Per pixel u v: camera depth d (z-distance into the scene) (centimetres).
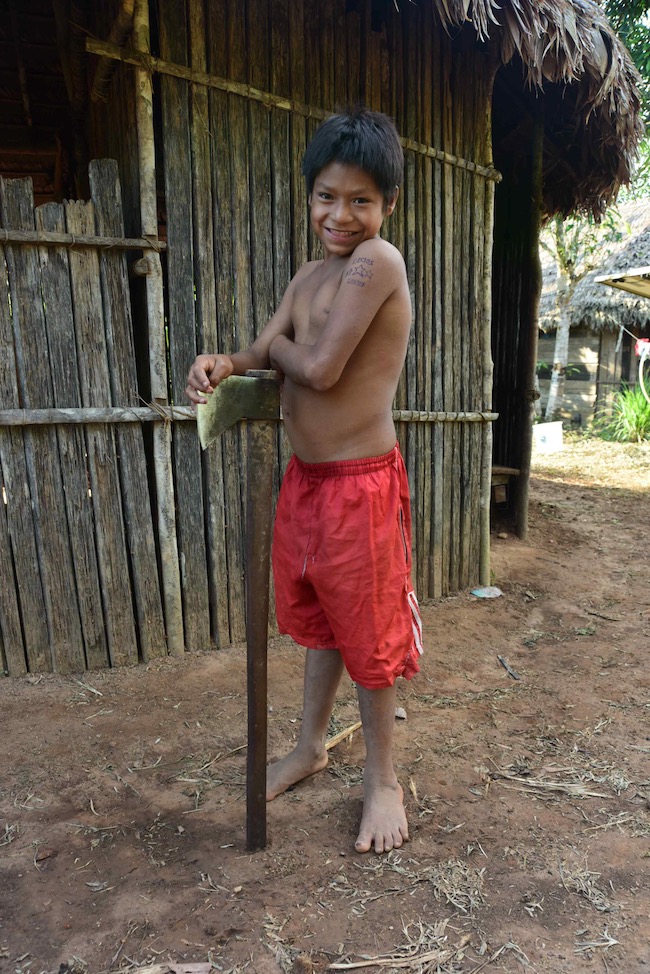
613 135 441
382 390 179
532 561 483
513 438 546
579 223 1134
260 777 182
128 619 298
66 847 187
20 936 157
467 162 393
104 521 288
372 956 152
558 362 1217
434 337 390
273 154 311
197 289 297
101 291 278
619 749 243
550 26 336
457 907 166
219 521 313
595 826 199
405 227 363
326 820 200
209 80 284
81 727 249
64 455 279
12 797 209
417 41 359
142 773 223
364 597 179
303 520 187
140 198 279
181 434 299
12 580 279
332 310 165
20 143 564
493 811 206
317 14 319
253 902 167
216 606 316
